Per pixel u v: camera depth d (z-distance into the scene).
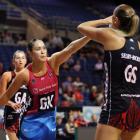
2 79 9.11
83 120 15.95
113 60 5.72
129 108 5.67
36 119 6.79
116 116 5.64
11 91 6.65
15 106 8.40
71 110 15.88
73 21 36.31
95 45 32.25
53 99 6.80
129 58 5.74
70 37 34.72
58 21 35.50
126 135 5.92
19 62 9.14
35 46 6.52
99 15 40.00
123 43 5.75
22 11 36.00
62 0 40.94
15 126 9.25
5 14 34.19
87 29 5.90
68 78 24.11
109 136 5.68
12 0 37.34
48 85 6.67
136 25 5.89
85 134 14.08
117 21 5.84
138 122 5.83
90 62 29.95
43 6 38.69
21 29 34.81
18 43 30.44
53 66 6.72
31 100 6.67
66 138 15.38
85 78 27.38
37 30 34.78
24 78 6.54
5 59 27.97
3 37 31.09
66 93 21.95
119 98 5.66
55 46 29.41
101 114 5.80
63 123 15.59
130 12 5.80
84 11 40.03
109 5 43.34
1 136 11.54
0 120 11.58
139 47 5.94
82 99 21.98
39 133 6.79
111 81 5.74
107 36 5.74
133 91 5.75
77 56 30.11
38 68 6.59
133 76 5.76
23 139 6.86
